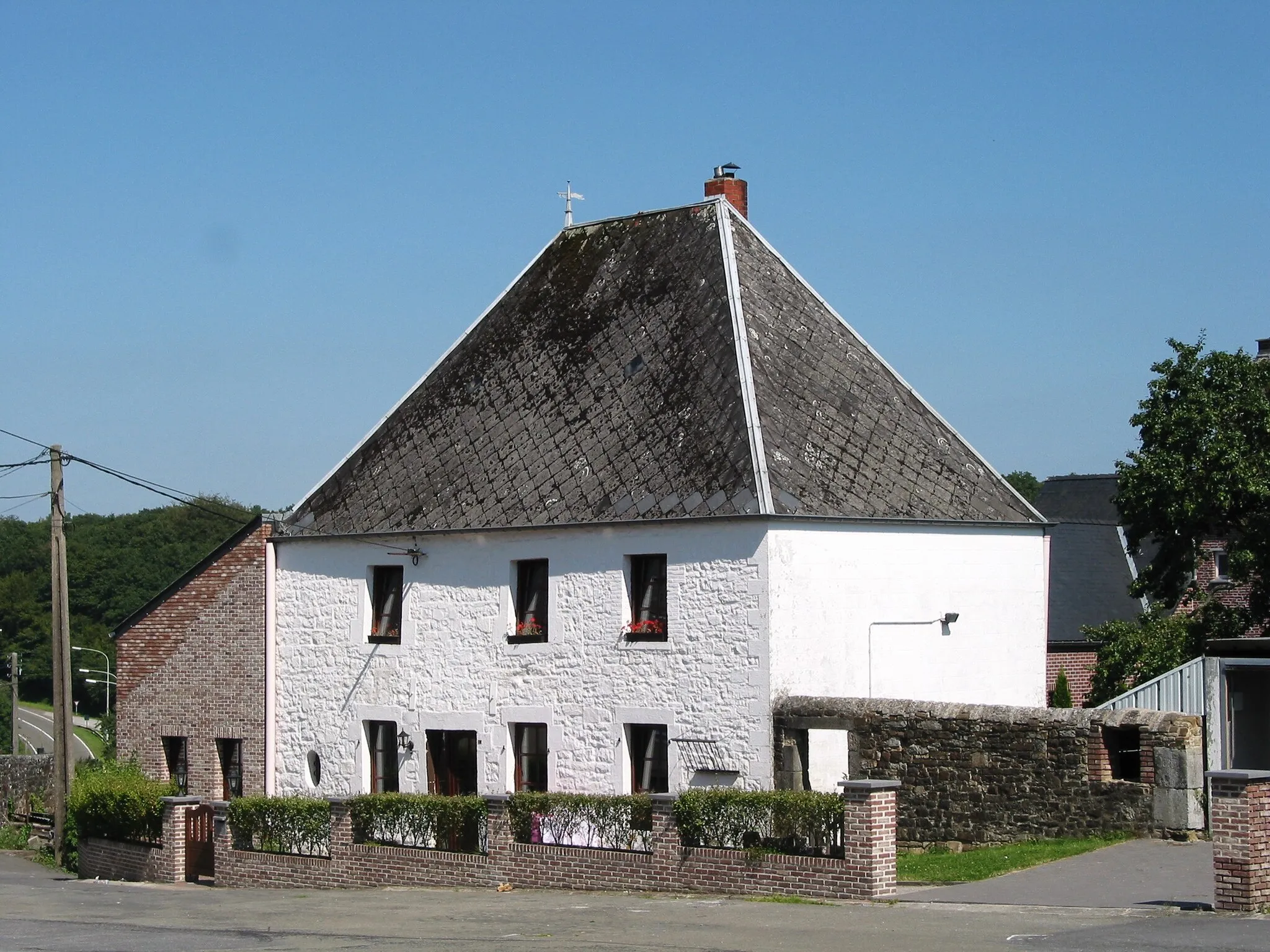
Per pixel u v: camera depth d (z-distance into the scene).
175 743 34.31
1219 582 39.91
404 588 30.73
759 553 25.83
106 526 107.62
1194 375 31.16
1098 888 19.16
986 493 29.80
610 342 30.59
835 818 19.91
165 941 19.08
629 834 22.09
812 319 30.25
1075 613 40.59
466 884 23.69
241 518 107.50
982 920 17.47
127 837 30.52
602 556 27.84
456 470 30.86
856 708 24.86
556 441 29.77
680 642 26.69
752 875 20.45
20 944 19.11
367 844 25.20
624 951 16.56
